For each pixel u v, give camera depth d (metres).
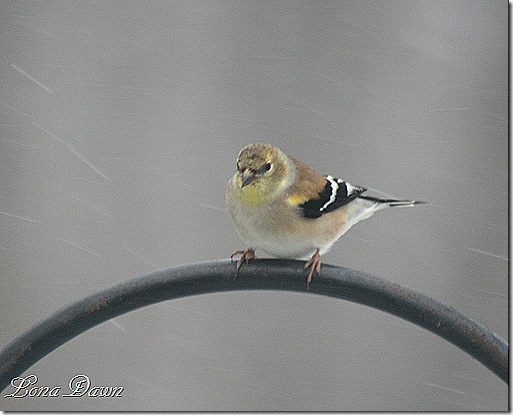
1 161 12.48
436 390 11.93
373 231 12.29
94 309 7.32
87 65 13.05
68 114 12.78
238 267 7.48
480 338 7.06
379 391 11.89
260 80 12.95
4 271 11.94
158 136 12.62
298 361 11.94
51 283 11.98
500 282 11.98
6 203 12.27
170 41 13.18
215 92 12.86
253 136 12.58
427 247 12.17
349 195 8.79
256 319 12.05
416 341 12.05
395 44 13.22
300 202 8.30
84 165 12.50
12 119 12.69
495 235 12.23
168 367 11.66
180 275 7.43
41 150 12.55
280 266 7.50
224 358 11.84
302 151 12.57
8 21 13.23
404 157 12.56
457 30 13.24
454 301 11.92
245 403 11.58
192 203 12.28
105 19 13.34
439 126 12.74
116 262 12.05
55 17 13.32
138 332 11.87
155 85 12.91
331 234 8.55
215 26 13.30
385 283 7.32
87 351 11.69
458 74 13.03
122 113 12.76
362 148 12.60
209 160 12.50
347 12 13.38
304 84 12.95
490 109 12.79
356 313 12.17
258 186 8.23
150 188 12.34
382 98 12.88
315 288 7.45
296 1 13.40
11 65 12.96
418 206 12.32
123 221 12.22
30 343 7.29
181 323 11.94
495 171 12.46
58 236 12.19
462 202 12.40
